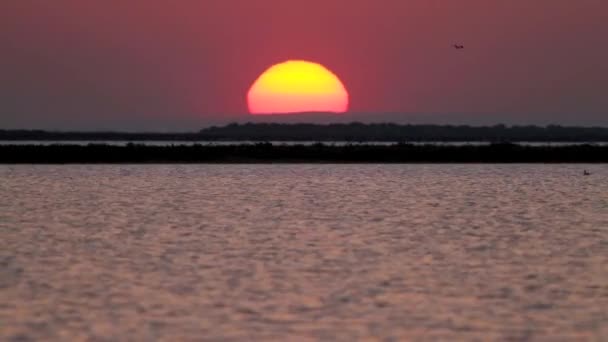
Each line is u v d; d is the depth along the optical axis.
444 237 169.38
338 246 156.62
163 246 156.25
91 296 112.81
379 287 119.62
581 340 94.69
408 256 145.50
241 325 99.56
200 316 103.12
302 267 134.50
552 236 171.75
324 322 101.19
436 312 105.88
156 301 110.31
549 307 108.44
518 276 128.00
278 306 108.19
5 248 152.88
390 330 98.19
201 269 132.50
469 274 129.38
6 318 101.44
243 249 152.75
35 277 124.94
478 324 100.69
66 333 95.69
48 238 166.38
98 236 169.62
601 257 145.00
